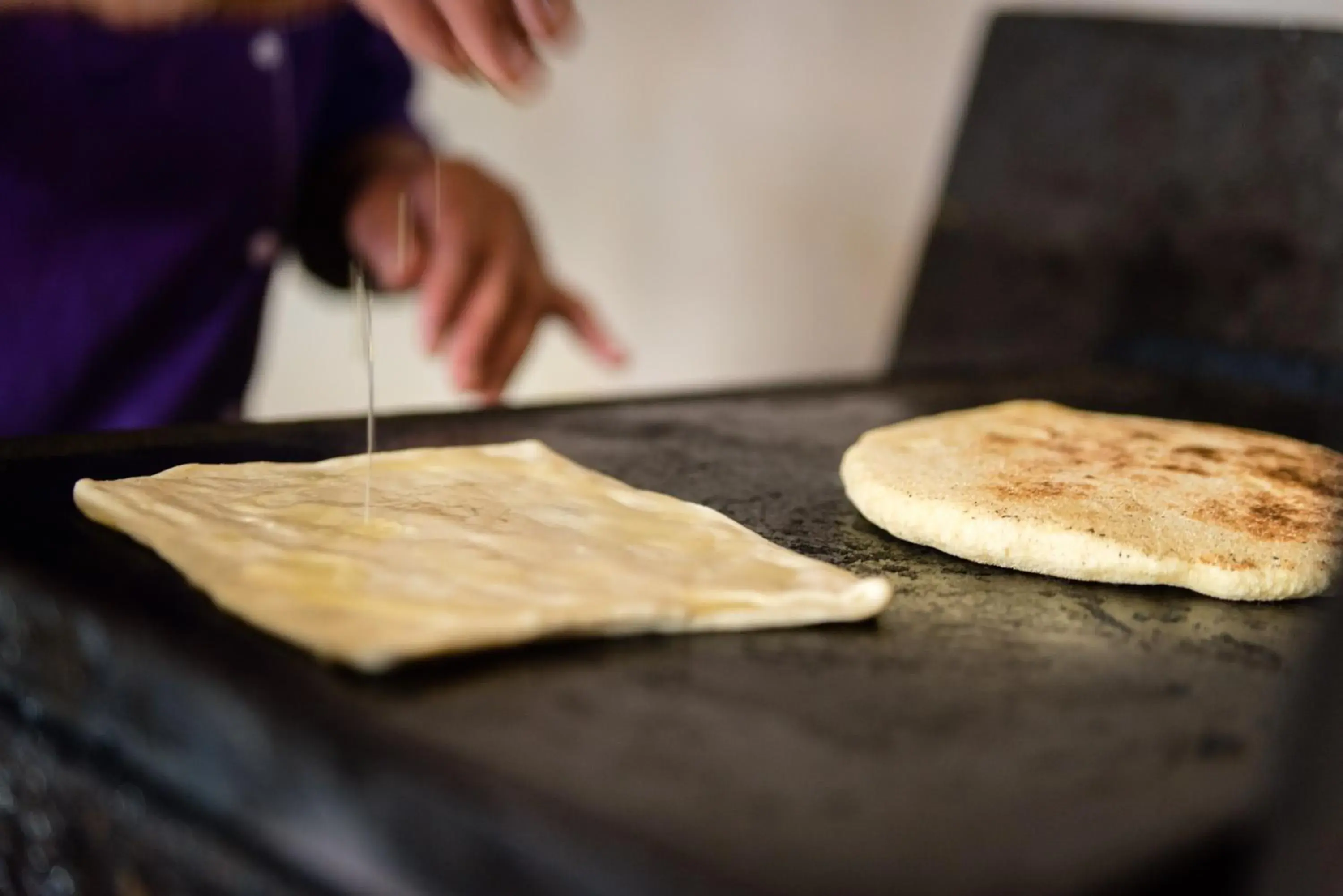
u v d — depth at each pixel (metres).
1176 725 0.85
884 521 1.03
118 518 0.93
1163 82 1.40
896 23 1.66
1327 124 1.33
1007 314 1.48
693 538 0.97
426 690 0.82
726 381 1.93
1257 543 0.99
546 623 0.85
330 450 1.09
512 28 1.11
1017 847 0.76
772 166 1.82
